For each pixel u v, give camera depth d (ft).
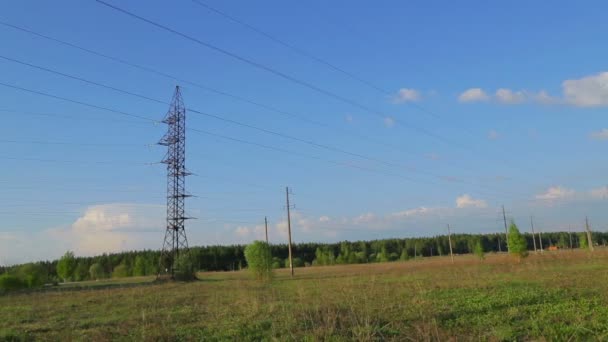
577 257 223.71
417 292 91.76
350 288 96.48
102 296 123.03
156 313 78.64
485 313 65.05
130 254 484.74
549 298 76.07
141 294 123.75
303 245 574.15
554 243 615.98
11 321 76.02
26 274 204.23
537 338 49.16
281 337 50.72
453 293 88.43
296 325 57.11
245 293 101.35
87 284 222.89
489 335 50.85
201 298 107.55
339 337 49.67
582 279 106.01
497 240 612.70
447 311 66.33
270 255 169.58
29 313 86.99
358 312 62.18
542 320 57.16
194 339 53.67
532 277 118.42
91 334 59.88
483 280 114.52
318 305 68.69
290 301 84.69
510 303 72.02
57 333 61.72
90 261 456.45
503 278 119.14
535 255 275.59
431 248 579.89
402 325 55.83
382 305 70.38
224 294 114.32
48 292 155.94
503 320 58.59
